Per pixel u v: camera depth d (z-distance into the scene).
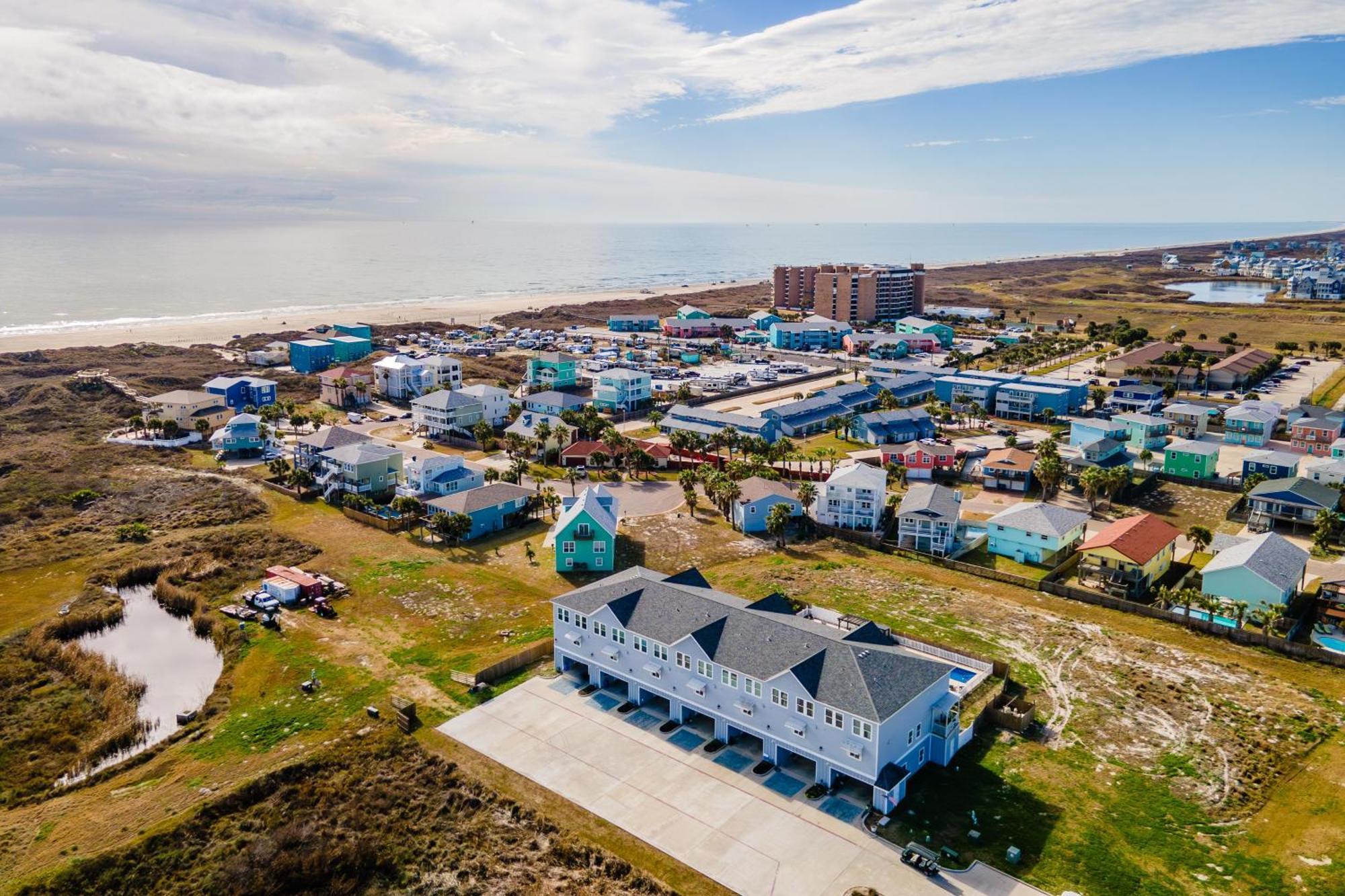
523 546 109.06
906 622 86.75
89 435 161.38
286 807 58.00
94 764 66.00
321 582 94.25
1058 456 130.88
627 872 51.62
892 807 57.06
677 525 116.88
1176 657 79.25
